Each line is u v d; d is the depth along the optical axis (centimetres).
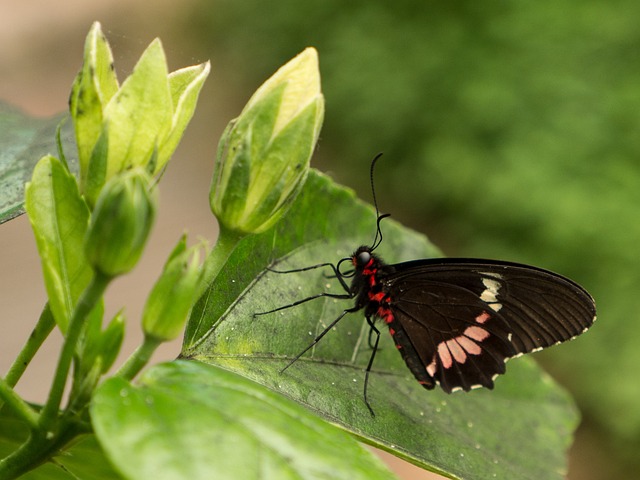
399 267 49
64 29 199
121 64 48
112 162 42
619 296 105
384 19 146
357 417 45
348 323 47
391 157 136
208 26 194
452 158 124
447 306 49
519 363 49
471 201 122
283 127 42
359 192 138
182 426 38
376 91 136
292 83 42
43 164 42
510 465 47
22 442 44
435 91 133
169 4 217
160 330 41
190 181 132
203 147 145
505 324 49
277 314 45
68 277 42
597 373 102
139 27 203
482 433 47
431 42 137
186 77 42
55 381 41
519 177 115
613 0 131
